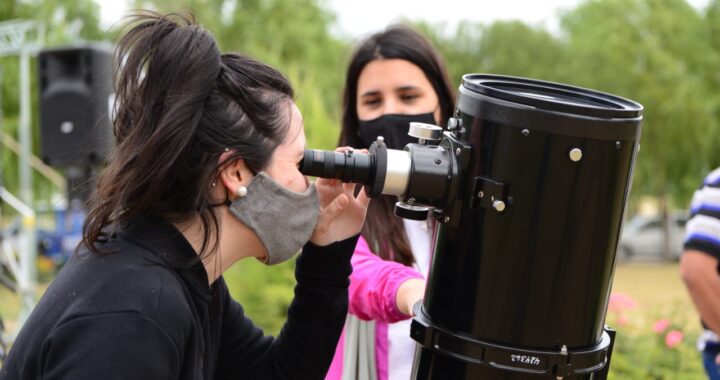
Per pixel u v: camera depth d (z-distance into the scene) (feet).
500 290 3.58
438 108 6.40
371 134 6.27
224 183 3.75
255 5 54.70
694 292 7.70
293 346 4.65
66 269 3.68
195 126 3.60
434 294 3.86
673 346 11.51
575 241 3.51
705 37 63.72
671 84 59.47
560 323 3.59
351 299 5.37
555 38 69.31
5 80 39.86
